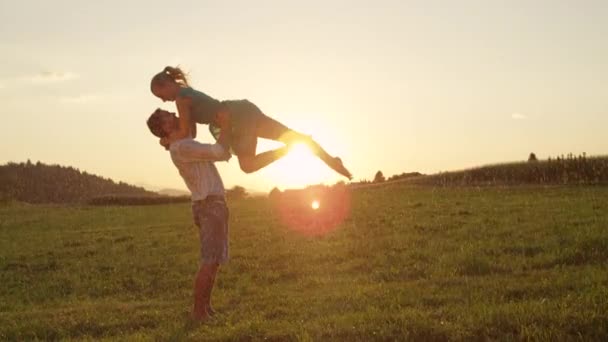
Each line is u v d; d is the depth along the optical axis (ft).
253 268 61.11
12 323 40.09
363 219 90.07
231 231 91.09
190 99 29.71
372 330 27.22
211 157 30.50
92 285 61.72
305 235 80.53
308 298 39.19
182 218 125.08
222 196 32.73
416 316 28.99
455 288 38.32
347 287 44.68
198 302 33.22
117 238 94.94
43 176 408.67
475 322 27.17
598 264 45.73
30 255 83.41
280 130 29.43
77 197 383.45
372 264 56.95
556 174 147.02
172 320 36.17
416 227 77.20
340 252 64.34
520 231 65.62
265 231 87.86
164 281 59.77
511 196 108.47
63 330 37.04
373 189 155.12
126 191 406.21
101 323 37.58
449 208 94.27
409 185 161.99
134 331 35.32
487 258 52.65
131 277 63.41
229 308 37.91
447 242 64.44
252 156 29.01
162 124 31.99
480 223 75.46
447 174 166.20
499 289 36.14
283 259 64.13
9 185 381.19
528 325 26.27
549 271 43.57
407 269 52.44
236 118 29.22
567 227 64.28
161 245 84.58
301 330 27.99
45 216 153.38
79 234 106.01
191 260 69.62
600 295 30.45
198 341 28.53
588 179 139.13
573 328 25.43
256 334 28.45
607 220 66.85
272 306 37.09
